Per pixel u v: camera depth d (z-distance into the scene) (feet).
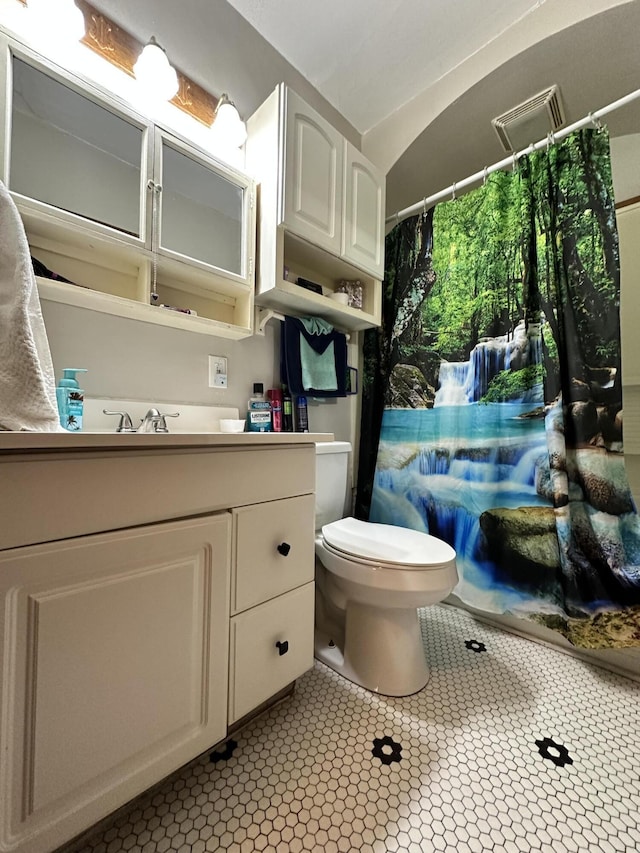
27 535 1.75
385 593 3.34
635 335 5.65
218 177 4.08
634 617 3.71
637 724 3.20
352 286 5.57
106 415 3.54
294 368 4.85
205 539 2.45
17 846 1.73
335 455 4.92
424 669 3.72
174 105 4.07
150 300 3.50
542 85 4.81
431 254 5.32
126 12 3.68
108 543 2.00
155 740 2.21
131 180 3.48
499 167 4.84
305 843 2.22
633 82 4.61
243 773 2.66
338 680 3.70
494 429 4.60
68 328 3.34
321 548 3.94
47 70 2.87
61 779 1.86
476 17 4.51
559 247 4.27
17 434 1.66
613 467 3.91
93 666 1.96
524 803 2.48
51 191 3.10
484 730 3.10
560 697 3.52
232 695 2.62
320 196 4.50
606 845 2.24
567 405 4.17
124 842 2.20
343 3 4.40
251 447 2.77
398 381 5.52
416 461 5.26
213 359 4.41
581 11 4.06
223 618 2.56
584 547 3.99
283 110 4.11
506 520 4.46
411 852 2.18
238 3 4.45
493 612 4.45
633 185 5.57
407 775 2.66
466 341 4.91
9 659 1.71
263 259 4.29
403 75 5.30
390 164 5.98
